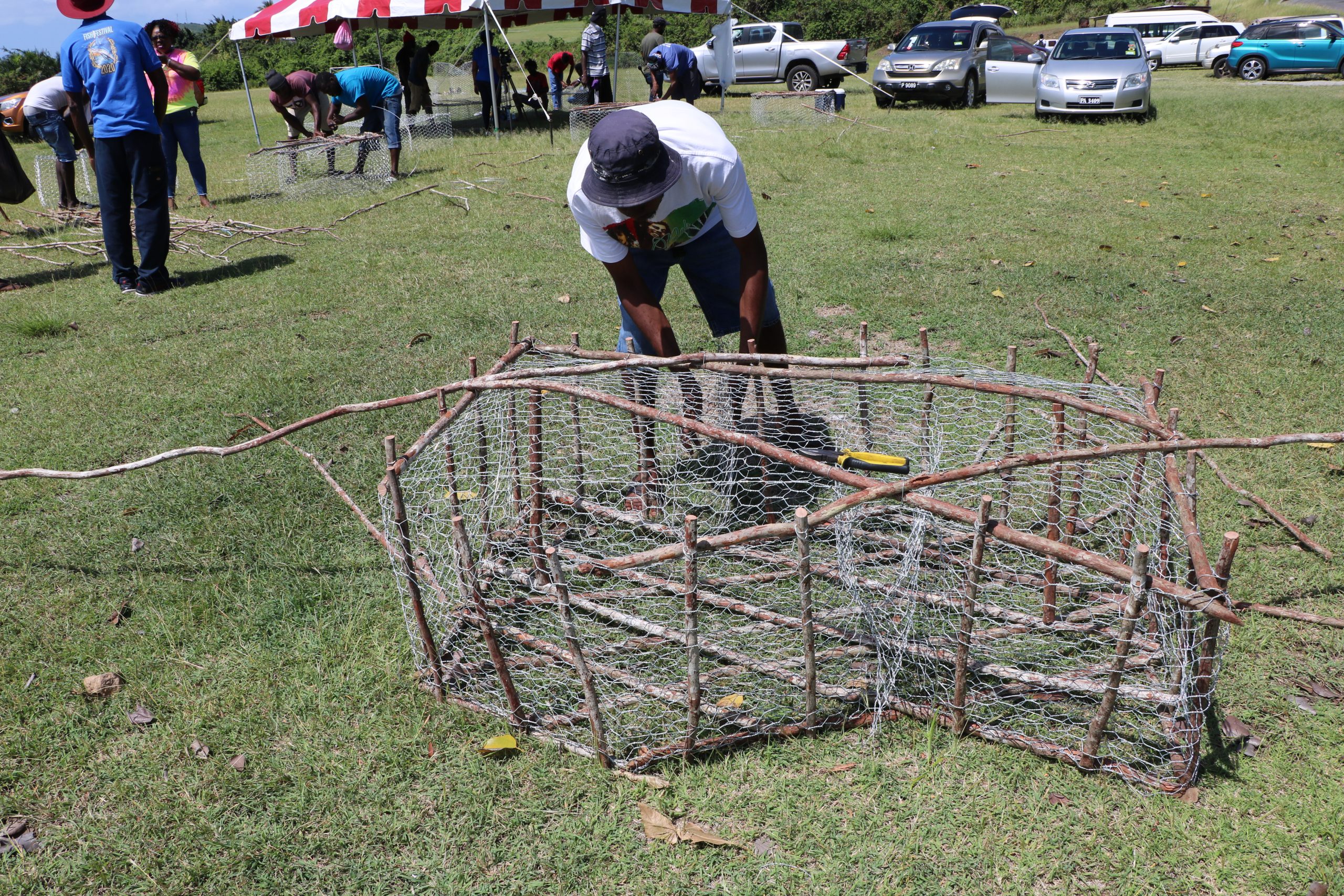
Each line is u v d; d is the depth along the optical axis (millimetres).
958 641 2373
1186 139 12375
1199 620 2395
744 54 21328
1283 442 2299
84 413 4551
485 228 8328
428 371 4926
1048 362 4848
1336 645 2785
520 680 2727
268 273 6977
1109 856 2156
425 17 17438
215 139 16391
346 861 2211
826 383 4230
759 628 2727
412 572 2539
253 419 4297
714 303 3740
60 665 2857
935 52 17453
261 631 2992
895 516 3291
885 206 8594
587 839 2248
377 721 2609
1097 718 2283
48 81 9328
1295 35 22094
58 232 8828
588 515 3494
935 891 2086
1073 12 41188
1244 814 2246
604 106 13617
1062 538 3133
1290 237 7074
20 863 2221
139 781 2439
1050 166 10555
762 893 2100
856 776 2395
